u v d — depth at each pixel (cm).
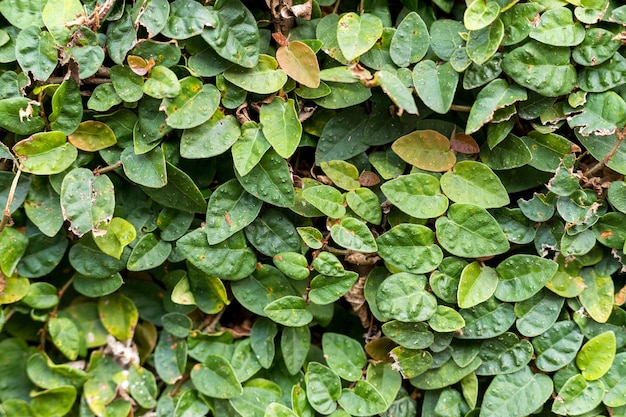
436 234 60
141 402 62
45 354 62
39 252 61
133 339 64
